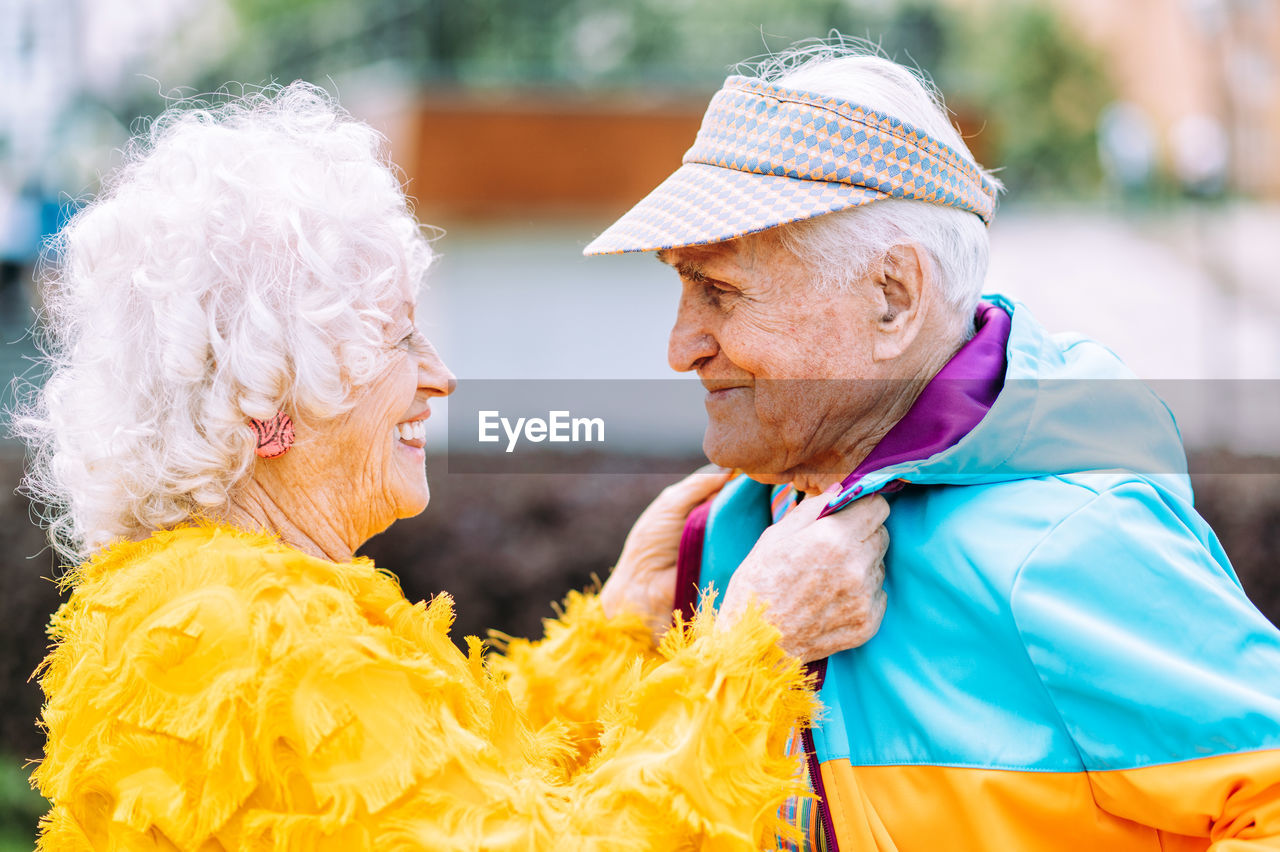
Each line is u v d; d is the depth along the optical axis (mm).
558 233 7816
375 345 1297
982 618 1363
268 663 1128
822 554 1379
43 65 9539
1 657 4273
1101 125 14367
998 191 1608
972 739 1350
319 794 1108
